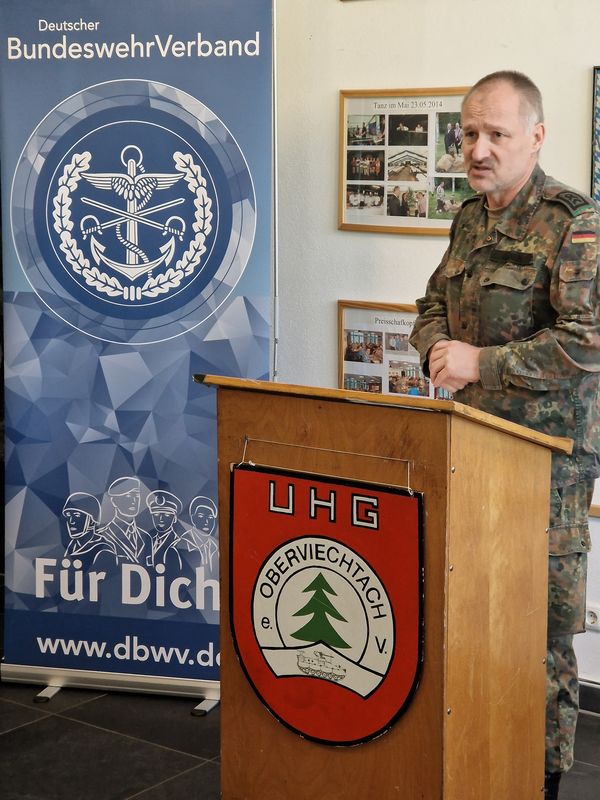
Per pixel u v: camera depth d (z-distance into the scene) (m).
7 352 3.29
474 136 2.47
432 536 1.80
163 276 3.18
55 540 3.32
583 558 2.46
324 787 1.98
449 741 1.86
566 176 3.14
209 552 3.24
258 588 2.00
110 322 3.22
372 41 3.39
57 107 3.18
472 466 1.85
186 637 3.29
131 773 2.84
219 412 2.01
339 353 3.59
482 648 1.96
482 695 1.97
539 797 2.27
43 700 3.28
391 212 3.44
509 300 2.45
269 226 3.12
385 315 3.49
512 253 2.45
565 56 3.09
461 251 2.59
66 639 3.35
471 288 2.52
